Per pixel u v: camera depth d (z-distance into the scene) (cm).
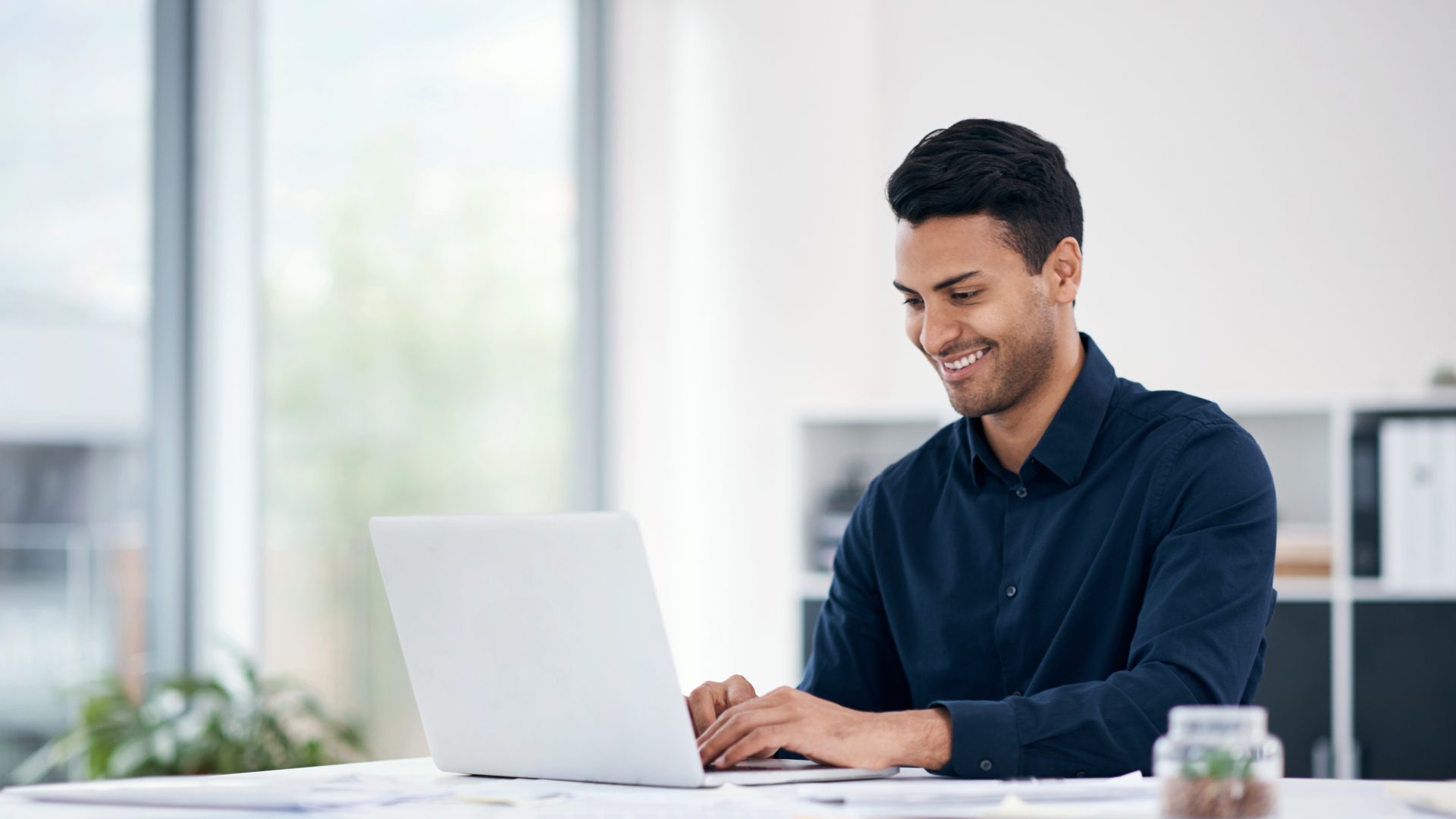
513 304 420
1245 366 362
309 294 377
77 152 335
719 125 409
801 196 397
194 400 347
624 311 431
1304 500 341
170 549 343
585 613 122
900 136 414
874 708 172
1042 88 393
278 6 375
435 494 400
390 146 396
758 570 396
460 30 413
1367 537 315
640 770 123
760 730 124
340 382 382
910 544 170
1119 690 131
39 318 329
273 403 368
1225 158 367
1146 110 378
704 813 106
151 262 344
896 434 387
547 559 123
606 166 434
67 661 330
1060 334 158
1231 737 93
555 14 431
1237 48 367
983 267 149
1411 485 302
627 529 117
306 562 372
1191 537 144
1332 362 352
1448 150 342
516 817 106
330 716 333
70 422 333
